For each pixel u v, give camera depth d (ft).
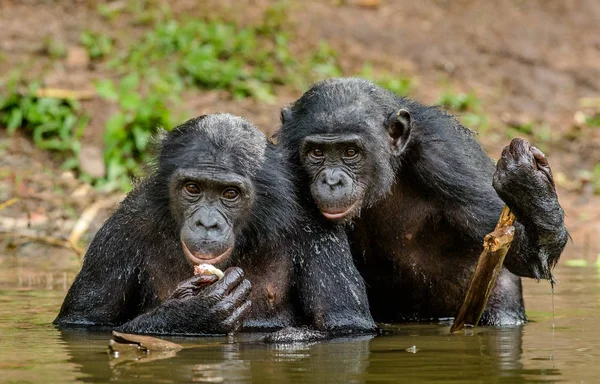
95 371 32.63
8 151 80.79
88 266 42.88
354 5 117.29
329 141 44.91
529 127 99.14
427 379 31.78
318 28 109.19
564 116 104.01
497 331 42.60
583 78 111.24
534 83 108.88
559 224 42.42
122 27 100.12
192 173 40.04
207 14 105.50
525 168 41.27
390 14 117.50
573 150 97.55
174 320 39.29
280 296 43.09
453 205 47.21
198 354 35.60
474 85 106.42
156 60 94.89
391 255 48.98
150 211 42.01
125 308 42.86
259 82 95.71
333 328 41.65
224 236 39.58
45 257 64.95
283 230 42.96
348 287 42.63
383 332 42.11
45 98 84.12
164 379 31.42
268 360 34.65
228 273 39.65
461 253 48.73
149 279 42.73
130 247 42.68
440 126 48.49
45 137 83.25
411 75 104.83
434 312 50.11
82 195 76.59
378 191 46.14
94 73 90.99
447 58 109.91
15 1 101.09
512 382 31.37
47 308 46.78
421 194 47.93
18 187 76.07
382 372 32.86
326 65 100.89
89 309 42.39
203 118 42.14
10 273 58.29
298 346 37.55
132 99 83.15
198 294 39.19
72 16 100.48
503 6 124.88
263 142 42.68
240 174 40.73
